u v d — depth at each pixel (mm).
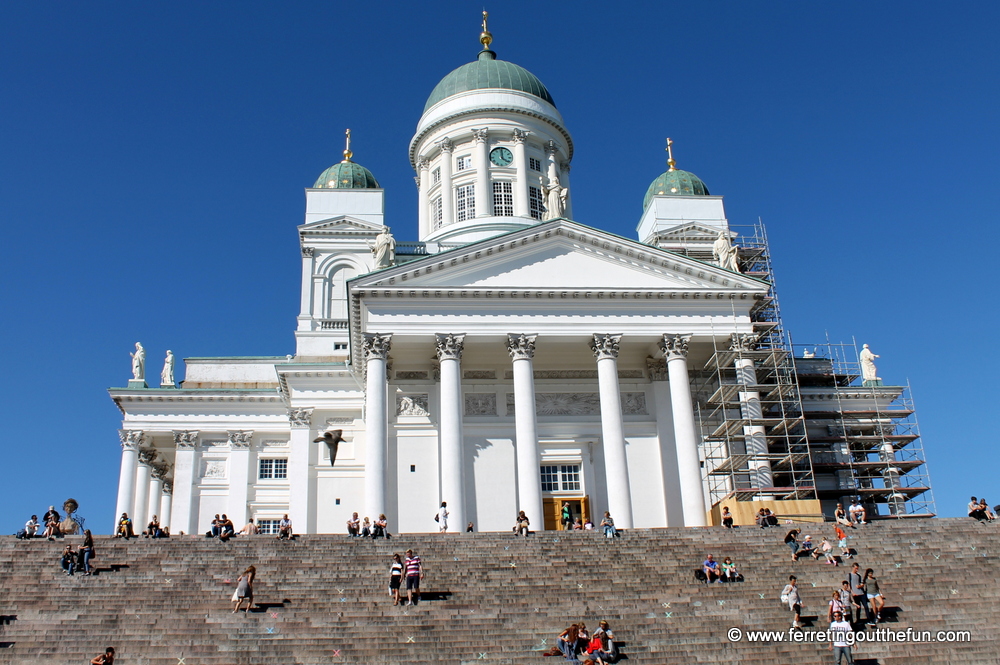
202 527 67312
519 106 74312
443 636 29188
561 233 53219
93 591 32250
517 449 49688
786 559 36625
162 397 69000
